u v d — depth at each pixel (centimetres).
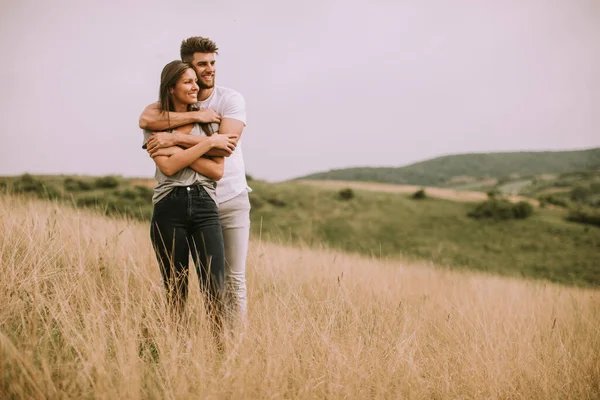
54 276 346
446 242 6278
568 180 16962
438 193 8869
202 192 330
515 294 627
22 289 314
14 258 360
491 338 378
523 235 6625
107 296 336
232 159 373
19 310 296
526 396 308
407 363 306
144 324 313
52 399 229
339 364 285
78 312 317
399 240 6281
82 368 250
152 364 278
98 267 369
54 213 452
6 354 241
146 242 472
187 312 329
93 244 419
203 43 354
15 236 396
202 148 323
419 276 791
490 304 539
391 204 7769
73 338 271
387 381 283
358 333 346
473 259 5525
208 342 299
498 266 5269
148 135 344
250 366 271
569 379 330
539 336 417
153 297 336
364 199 7850
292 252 665
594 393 330
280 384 264
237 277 369
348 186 8850
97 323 291
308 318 341
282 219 6662
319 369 286
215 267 330
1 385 228
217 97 366
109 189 5303
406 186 9569
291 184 8644
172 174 322
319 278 537
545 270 5225
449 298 572
